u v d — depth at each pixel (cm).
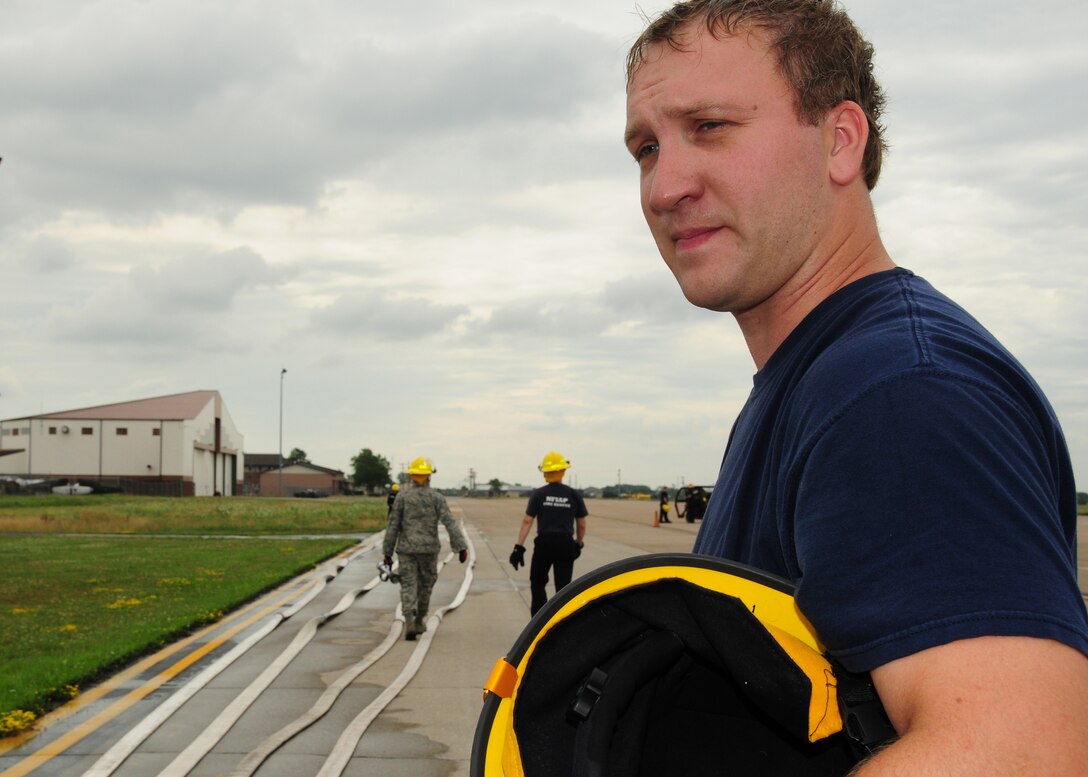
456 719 691
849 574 72
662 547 2578
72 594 1419
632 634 97
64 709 717
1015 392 80
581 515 1089
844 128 109
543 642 94
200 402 9694
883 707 80
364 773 564
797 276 108
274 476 14925
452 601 1399
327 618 1195
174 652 963
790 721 90
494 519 4834
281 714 704
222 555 2236
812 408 84
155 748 609
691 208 108
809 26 107
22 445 9025
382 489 16062
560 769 93
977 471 71
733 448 121
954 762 63
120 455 8994
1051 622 65
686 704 106
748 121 105
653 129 111
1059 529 73
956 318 87
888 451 74
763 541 97
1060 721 63
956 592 67
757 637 90
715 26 107
